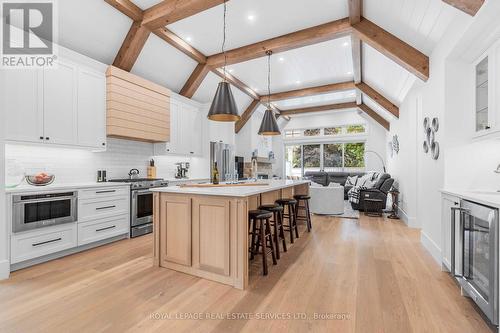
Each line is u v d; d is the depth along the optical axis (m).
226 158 5.93
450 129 2.73
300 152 10.05
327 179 8.75
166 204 2.60
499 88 2.23
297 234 3.82
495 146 2.62
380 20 3.27
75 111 3.20
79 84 3.25
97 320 1.70
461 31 2.29
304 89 6.66
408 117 4.65
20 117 2.67
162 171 5.01
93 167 3.75
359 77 5.45
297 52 4.70
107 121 3.59
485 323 1.69
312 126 9.67
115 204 3.50
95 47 3.55
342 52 4.68
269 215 2.62
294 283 2.28
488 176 2.64
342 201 5.62
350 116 9.06
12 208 2.45
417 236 3.87
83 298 1.99
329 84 6.35
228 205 2.23
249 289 2.16
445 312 1.82
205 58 4.82
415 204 4.49
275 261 2.73
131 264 2.71
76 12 3.10
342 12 3.47
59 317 1.73
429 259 2.89
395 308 1.87
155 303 1.92
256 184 3.23
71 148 3.23
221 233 2.28
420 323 1.69
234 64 5.21
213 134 5.76
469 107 2.69
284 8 3.38
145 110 4.10
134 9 3.34
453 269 2.17
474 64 2.64
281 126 10.12
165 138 4.51
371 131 8.78
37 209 2.64
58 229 2.84
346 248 3.30
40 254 2.67
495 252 1.57
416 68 3.34
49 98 2.93
